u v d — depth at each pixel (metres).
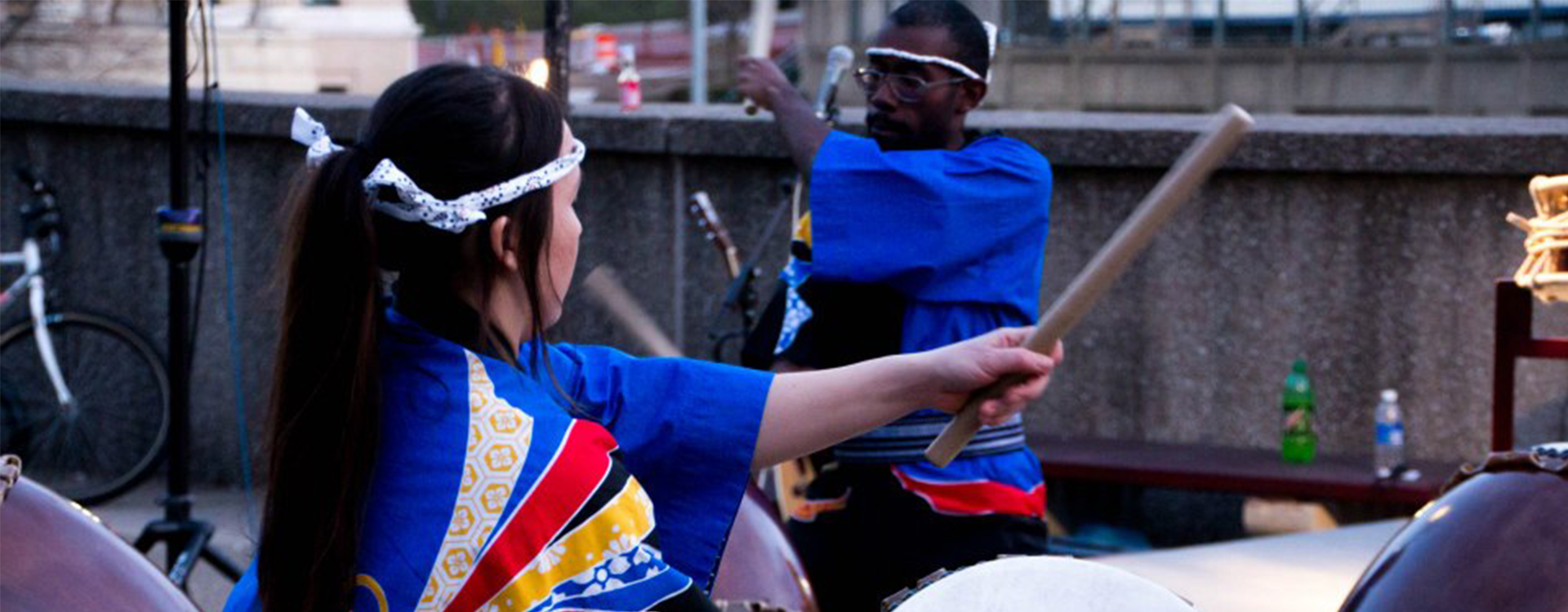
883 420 3.18
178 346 6.93
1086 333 9.40
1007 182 5.24
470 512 2.64
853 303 5.32
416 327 2.79
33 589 2.95
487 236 2.77
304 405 2.69
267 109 9.93
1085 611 2.86
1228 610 6.54
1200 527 8.79
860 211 5.23
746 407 3.12
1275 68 43.69
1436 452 8.94
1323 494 8.28
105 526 3.21
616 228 9.82
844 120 9.27
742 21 27.05
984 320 5.27
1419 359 8.95
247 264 10.10
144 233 10.31
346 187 2.72
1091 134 9.10
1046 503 8.99
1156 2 43.91
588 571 2.63
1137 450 8.96
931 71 5.41
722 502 3.10
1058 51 42.84
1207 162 2.99
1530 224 5.67
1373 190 8.96
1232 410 9.20
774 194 9.61
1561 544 3.47
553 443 2.68
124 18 16.23
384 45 23.91
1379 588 3.61
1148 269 9.28
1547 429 8.84
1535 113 40.16
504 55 21.73
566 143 2.85
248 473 9.02
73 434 10.21
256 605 2.88
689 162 9.71
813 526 5.49
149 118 10.14
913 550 5.28
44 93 10.29
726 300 7.81
